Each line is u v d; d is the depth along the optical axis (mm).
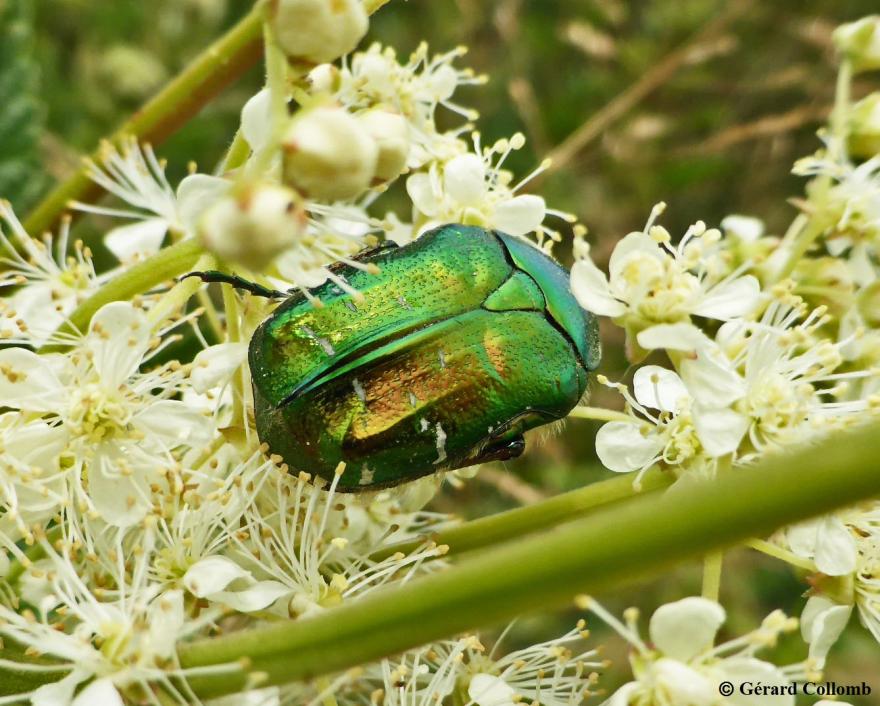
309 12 89
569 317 101
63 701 90
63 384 98
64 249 109
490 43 162
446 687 99
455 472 104
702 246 101
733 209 160
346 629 81
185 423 97
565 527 78
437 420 97
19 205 119
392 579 101
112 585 97
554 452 140
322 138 86
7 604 96
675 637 90
